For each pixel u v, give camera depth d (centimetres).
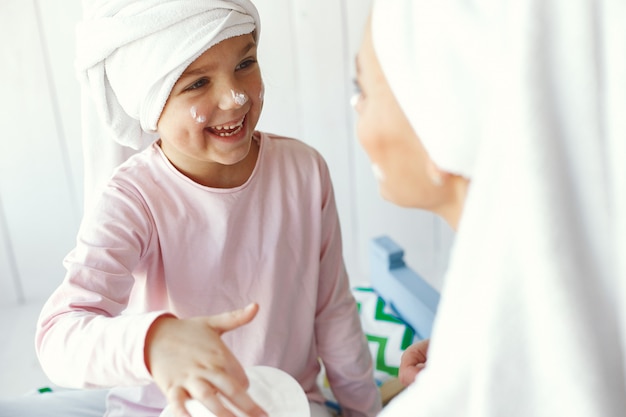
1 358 150
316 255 97
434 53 45
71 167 158
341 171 165
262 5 149
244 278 92
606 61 38
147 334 62
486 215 41
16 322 162
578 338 39
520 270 40
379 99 51
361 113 54
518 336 40
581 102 38
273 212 93
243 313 61
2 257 164
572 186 39
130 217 84
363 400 103
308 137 162
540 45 38
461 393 42
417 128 48
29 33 145
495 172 40
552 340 39
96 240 81
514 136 39
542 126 38
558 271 38
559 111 39
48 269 168
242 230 91
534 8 38
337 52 154
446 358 43
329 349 103
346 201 169
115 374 66
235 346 92
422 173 52
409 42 47
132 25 78
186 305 90
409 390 46
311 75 156
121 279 81
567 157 39
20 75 148
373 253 139
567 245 38
